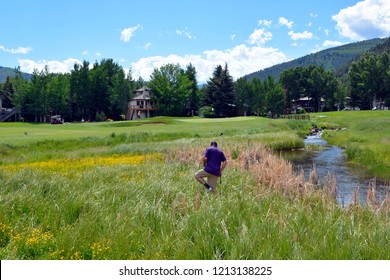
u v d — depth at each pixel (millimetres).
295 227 6711
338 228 6742
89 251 5855
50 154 22297
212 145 10977
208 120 63688
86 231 6328
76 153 22922
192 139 30312
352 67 117062
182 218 7383
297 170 20250
